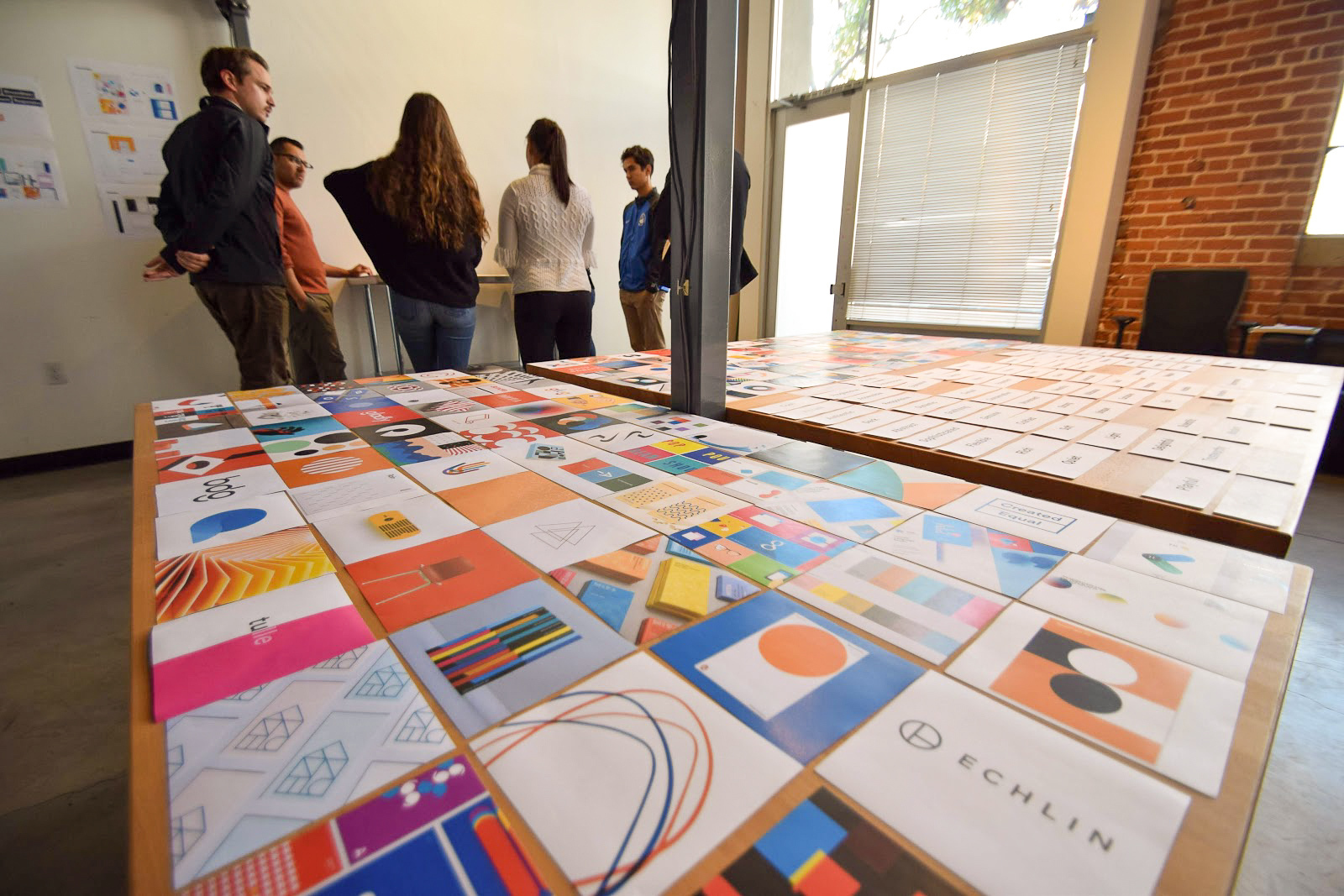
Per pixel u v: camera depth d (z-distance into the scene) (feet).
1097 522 1.73
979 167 10.83
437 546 1.60
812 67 12.77
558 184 7.25
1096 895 0.69
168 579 1.43
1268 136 8.13
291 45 8.83
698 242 2.86
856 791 0.83
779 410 3.11
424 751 0.90
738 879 0.71
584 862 0.73
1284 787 3.35
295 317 7.84
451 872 0.72
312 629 1.22
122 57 7.79
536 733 0.93
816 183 13.35
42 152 7.55
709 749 0.90
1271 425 2.74
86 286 8.08
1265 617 1.24
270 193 6.00
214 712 0.98
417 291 6.59
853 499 1.93
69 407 8.23
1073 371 4.25
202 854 0.74
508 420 3.02
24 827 3.06
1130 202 9.46
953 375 4.11
